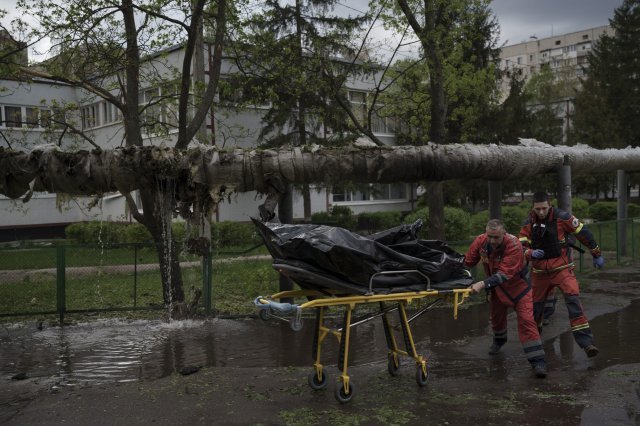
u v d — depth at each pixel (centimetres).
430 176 800
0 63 941
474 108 1448
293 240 507
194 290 916
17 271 1158
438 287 554
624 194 1571
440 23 1191
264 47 1152
